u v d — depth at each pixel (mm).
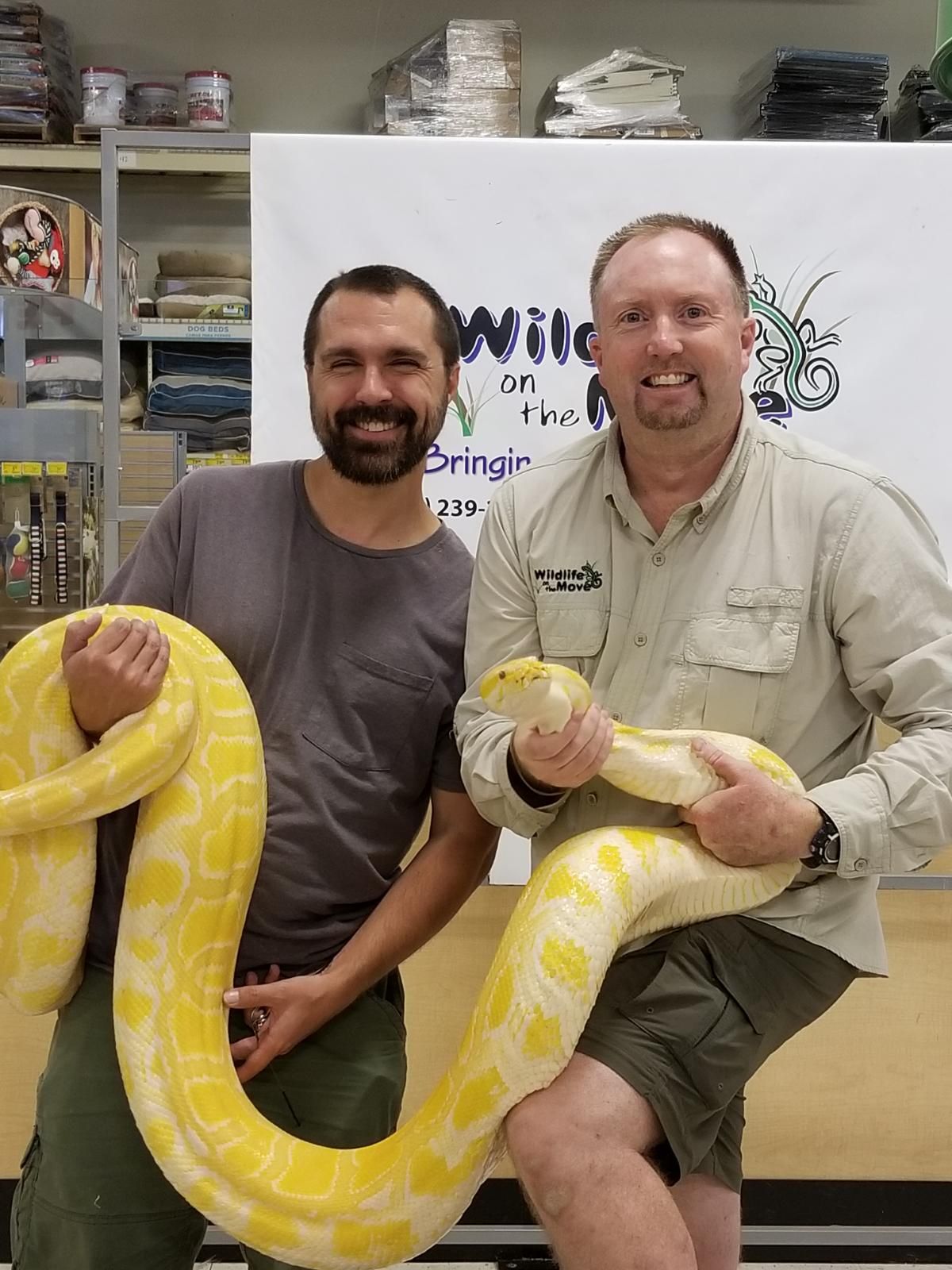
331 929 2174
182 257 4648
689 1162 1684
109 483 3156
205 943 1965
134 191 5383
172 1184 1862
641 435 1852
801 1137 3359
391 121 4371
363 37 5367
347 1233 1752
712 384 1812
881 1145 3373
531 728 1675
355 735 2148
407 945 2156
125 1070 1897
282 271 3049
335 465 2127
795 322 3109
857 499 1844
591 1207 1532
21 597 3193
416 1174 1728
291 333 3053
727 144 3076
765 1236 3316
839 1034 3363
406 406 2102
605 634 1951
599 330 1932
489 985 1714
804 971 1830
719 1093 1720
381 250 3061
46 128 4789
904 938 3367
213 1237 3238
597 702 1958
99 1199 2014
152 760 1861
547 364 3105
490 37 4379
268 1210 1785
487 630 2031
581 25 5355
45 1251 2053
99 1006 2100
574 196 3070
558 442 3119
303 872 2133
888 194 3088
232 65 5355
